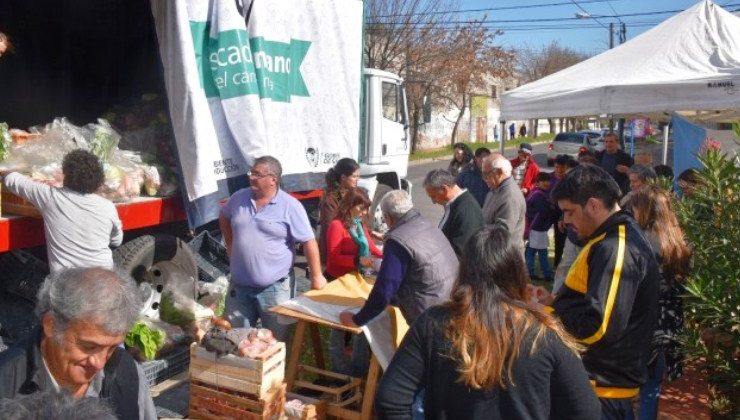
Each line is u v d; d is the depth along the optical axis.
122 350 2.27
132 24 6.28
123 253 4.99
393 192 4.03
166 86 4.96
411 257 3.80
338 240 5.36
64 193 4.10
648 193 3.84
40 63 6.75
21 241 4.20
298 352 4.41
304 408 3.96
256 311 4.88
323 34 6.62
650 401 3.78
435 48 30.92
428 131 37.66
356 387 4.39
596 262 2.80
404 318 3.87
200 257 6.30
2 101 6.63
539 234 8.85
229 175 5.36
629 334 2.84
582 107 8.19
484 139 45.78
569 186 2.95
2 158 4.20
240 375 3.77
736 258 4.09
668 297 3.80
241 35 5.42
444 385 2.16
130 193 4.78
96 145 4.71
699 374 5.29
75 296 1.90
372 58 28.89
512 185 5.94
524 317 2.13
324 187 6.51
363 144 10.61
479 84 36.28
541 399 2.10
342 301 4.46
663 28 8.80
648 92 7.59
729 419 4.25
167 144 5.37
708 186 4.34
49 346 2.03
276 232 4.75
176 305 5.10
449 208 5.37
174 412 4.43
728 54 7.87
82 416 1.25
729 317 3.88
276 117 6.02
